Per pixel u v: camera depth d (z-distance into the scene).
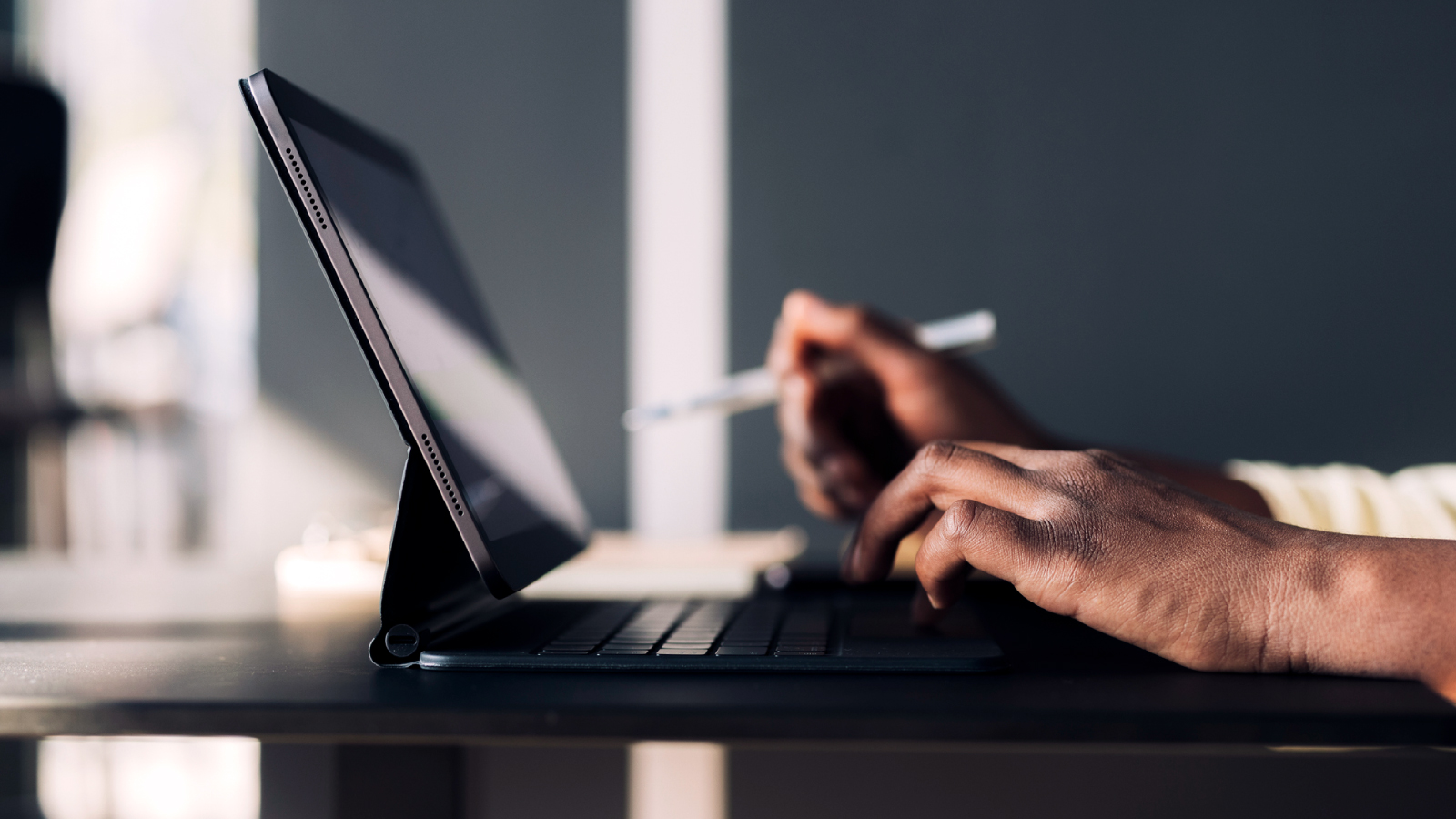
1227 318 1.74
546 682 0.43
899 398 1.17
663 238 1.83
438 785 0.70
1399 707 0.36
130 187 2.37
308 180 0.46
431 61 1.84
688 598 0.76
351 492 1.83
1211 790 0.74
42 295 2.18
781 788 0.80
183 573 1.04
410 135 1.85
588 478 1.84
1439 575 0.43
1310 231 1.73
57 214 2.19
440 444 0.46
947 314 1.79
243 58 1.91
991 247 1.78
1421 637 0.41
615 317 1.83
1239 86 1.74
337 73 1.85
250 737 0.38
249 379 1.86
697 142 1.82
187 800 1.57
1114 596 0.44
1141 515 0.47
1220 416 1.74
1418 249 1.71
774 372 1.28
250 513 1.84
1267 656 0.43
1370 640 0.42
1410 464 1.71
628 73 1.83
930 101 1.79
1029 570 0.45
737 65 1.81
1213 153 1.74
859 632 0.52
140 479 2.30
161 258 2.31
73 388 2.24
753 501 1.81
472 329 0.71
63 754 1.63
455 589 0.56
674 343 1.83
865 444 1.20
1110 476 0.49
